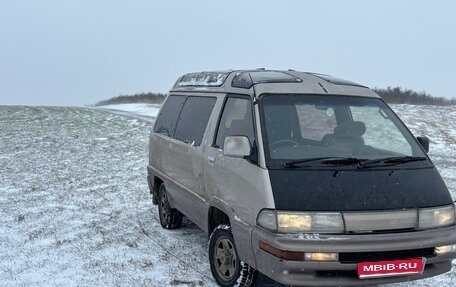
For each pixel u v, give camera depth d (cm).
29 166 1290
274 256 395
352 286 439
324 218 393
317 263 387
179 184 625
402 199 412
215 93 577
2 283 504
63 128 2458
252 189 428
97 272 540
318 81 539
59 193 963
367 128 501
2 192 963
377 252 398
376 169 434
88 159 1441
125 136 2125
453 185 1045
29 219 766
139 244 645
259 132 454
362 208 400
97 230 711
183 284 505
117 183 1078
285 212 395
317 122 484
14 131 2245
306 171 422
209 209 524
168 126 704
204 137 554
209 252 514
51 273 536
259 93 490
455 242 421
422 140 509
